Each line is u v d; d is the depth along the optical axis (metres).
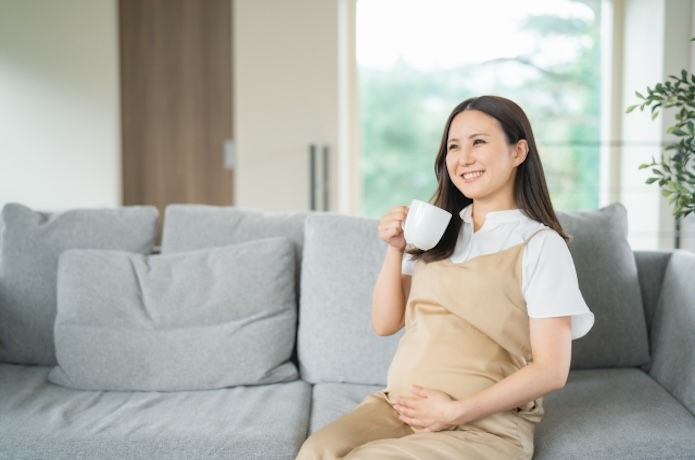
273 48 4.64
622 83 4.68
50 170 4.61
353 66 4.75
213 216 2.33
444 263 1.68
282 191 4.70
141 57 4.66
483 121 1.64
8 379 2.08
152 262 2.17
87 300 2.09
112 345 2.04
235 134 4.69
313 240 2.18
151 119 4.70
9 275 2.24
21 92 4.57
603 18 4.71
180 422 1.77
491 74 4.77
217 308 2.09
